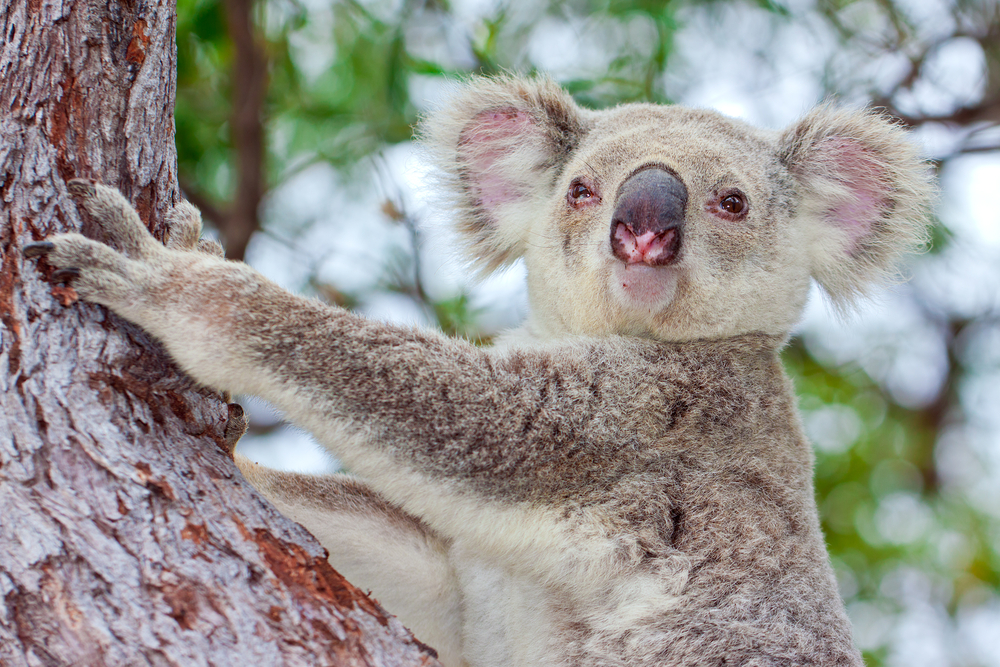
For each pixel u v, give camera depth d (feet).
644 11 18.95
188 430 8.55
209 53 21.27
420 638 12.05
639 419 11.16
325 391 9.92
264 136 20.24
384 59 20.10
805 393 24.18
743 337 12.51
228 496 8.05
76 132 8.64
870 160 13.73
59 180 8.54
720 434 11.51
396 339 10.35
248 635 7.27
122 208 8.80
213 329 9.39
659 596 10.57
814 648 10.68
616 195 12.26
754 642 10.50
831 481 24.21
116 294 8.52
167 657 6.95
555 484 10.61
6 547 7.02
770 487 11.47
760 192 12.76
